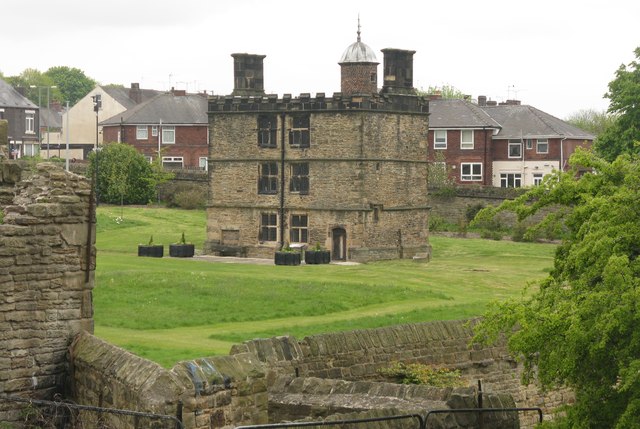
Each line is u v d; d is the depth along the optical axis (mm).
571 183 26781
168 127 136625
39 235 23984
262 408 20828
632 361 21609
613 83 82250
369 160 80938
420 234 85062
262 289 53000
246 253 84125
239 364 20719
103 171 109875
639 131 80500
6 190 26344
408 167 84188
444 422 21484
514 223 101500
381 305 51781
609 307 22203
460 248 90062
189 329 41844
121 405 20922
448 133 124062
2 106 143875
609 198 24547
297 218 83125
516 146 123438
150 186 110750
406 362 30203
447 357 31516
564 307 23344
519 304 24625
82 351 23328
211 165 85250
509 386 33188
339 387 23469
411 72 85250
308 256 78125
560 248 26547
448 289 61375
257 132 83812
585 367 23406
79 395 23266
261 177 84000
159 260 73375
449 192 104750
